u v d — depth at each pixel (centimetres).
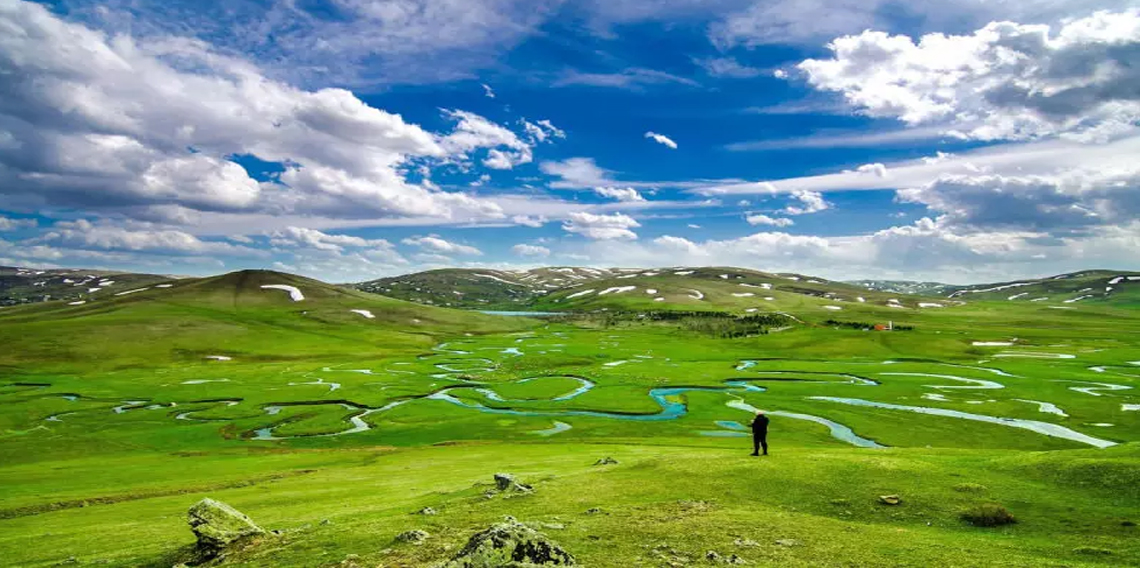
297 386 12769
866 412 9544
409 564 1895
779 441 7631
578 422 9206
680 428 8625
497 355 18738
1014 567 1747
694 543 2036
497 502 2872
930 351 17675
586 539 2102
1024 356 16525
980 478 2953
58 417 9938
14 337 18025
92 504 3994
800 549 1967
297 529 2553
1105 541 2036
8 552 2644
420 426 9062
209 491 4319
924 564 1797
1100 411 9369
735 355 18200
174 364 16875
